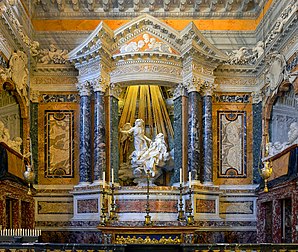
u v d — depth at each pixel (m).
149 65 16.06
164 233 13.83
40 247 9.07
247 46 17.30
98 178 15.82
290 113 15.02
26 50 15.68
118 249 9.25
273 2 15.24
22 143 15.67
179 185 15.93
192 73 16.02
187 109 16.30
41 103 16.95
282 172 13.94
